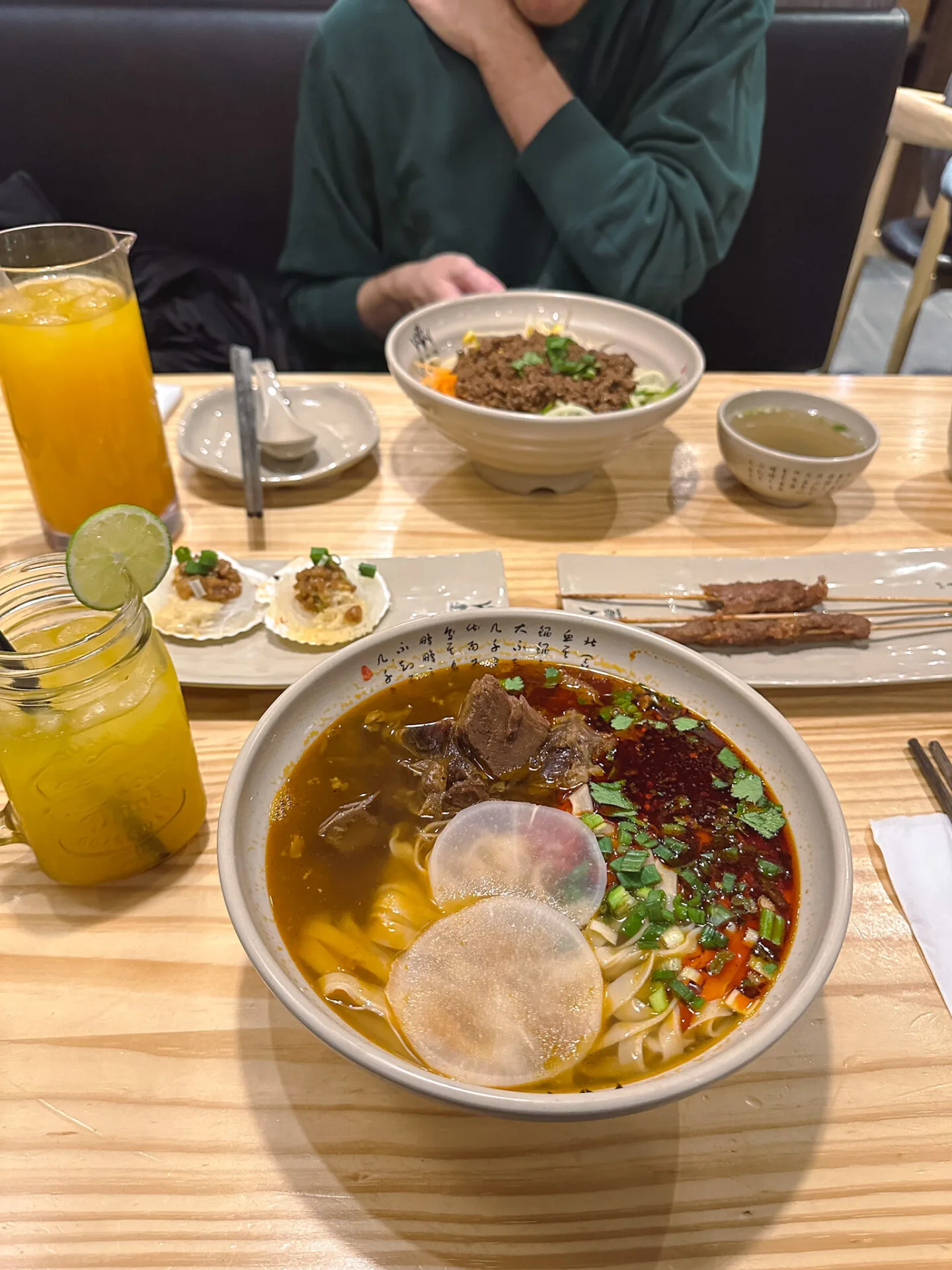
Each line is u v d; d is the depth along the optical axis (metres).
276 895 0.35
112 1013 0.35
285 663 0.49
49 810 0.36
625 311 0.70
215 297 1.13
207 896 0.39
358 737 0.41
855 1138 0.33
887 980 0.37
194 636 0.49
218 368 1.09
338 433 0.69
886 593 0.55
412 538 0.60
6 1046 0.34
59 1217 0.31
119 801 0.37
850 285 1.57
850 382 0.79
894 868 0.41
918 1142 0.33
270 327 1.17
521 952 0.34
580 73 0.98
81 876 0.39
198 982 0.37
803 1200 0.32
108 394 0.51
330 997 0.32
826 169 1.26
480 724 0.40
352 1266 0.30
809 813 0.36
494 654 0.44
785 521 0.63
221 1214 0.31
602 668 0.44
